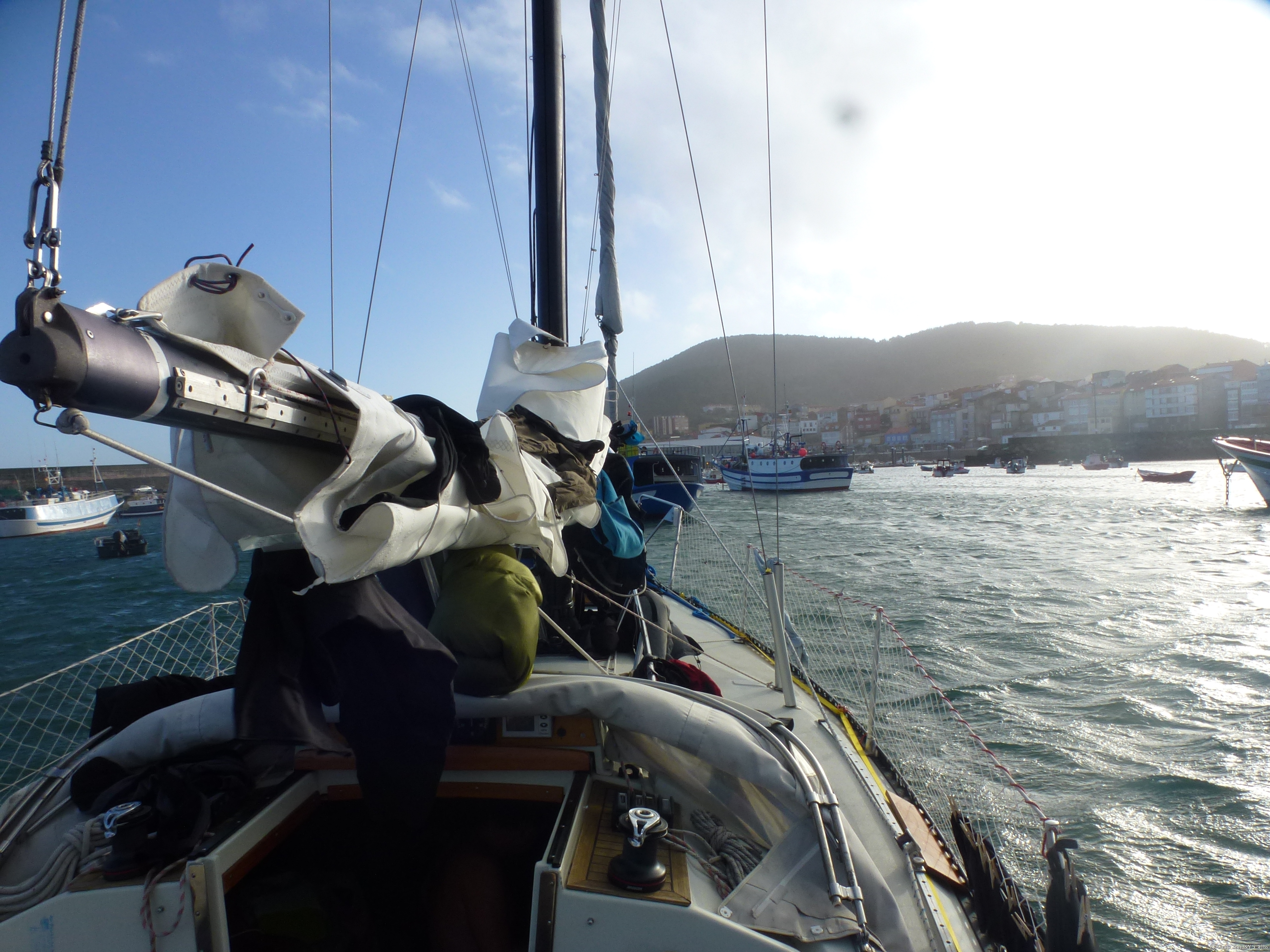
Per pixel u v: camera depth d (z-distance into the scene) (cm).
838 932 205
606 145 753
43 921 194
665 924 196
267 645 195
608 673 350
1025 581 2005
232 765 232
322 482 163
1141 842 620
